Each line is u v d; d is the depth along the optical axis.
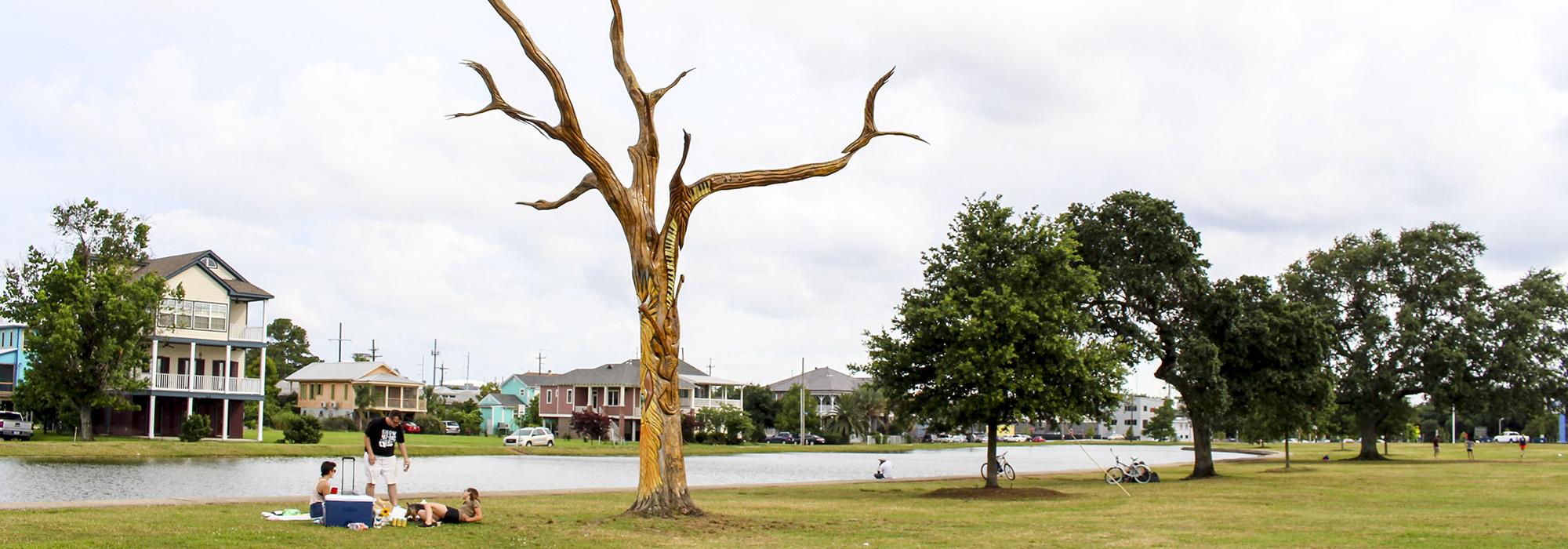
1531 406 66.81
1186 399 43.72
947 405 31.61
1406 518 22.81
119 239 59.62
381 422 18.28
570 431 108.94
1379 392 67.88
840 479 44.38
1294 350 42.84
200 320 65.69
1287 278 71.56
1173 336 43.44
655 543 16.80
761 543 17.11
